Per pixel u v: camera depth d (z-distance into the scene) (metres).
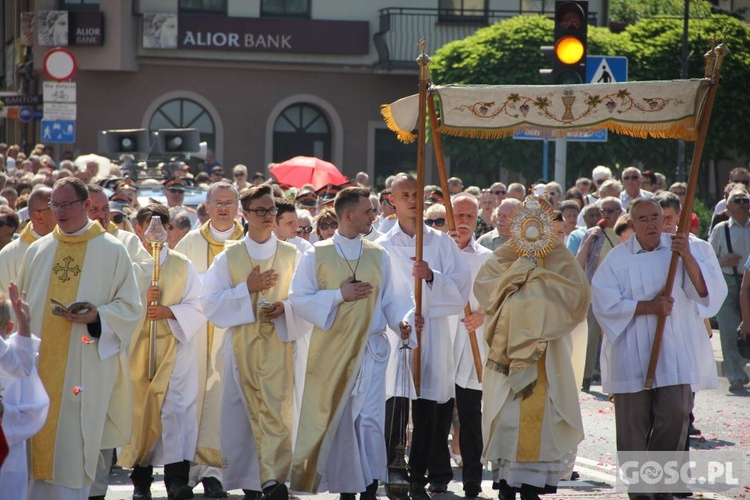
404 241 17.09
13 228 17.05
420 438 16.44
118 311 14.24
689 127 15.68
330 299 15.12
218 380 16.80
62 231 14.48
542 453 15.15
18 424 12.46
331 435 14.96
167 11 63.78
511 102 16.03
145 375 16.64
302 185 38.81
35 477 13.91
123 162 35.53
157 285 16.47
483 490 17.09
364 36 65.44
